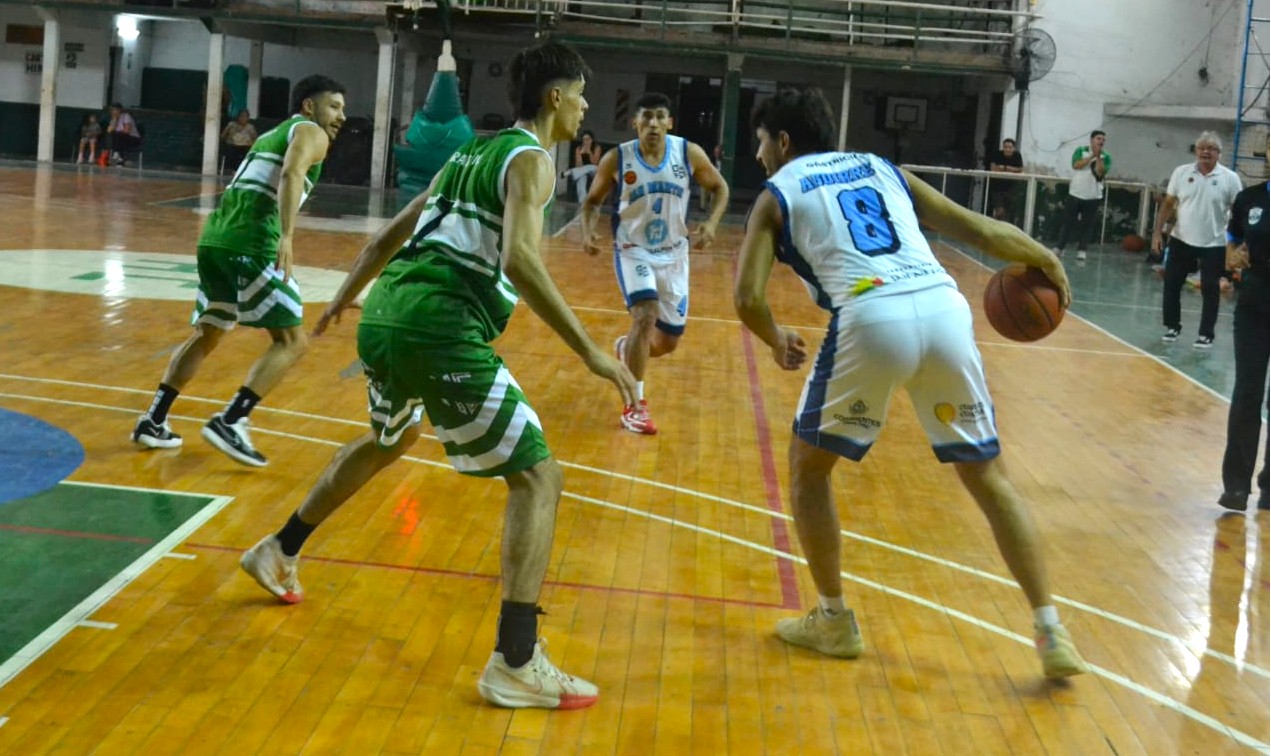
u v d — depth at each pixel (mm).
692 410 7402
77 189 20031
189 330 8695
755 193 28328
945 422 3756
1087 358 10133
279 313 5516
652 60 27312
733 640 3955
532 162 3438
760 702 3510
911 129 26797
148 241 13797
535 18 24281
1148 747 3354
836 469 6184
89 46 28062
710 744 3238
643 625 4035
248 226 5477
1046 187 21812
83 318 8859
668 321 7016
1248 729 3502
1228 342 11484
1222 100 23797
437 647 3752
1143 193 21422
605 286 12750
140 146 27734
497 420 3439
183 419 6301
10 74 28656
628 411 6781
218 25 26000
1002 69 23438
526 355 8766
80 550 4352
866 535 5133
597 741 3219
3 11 28422
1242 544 5348
